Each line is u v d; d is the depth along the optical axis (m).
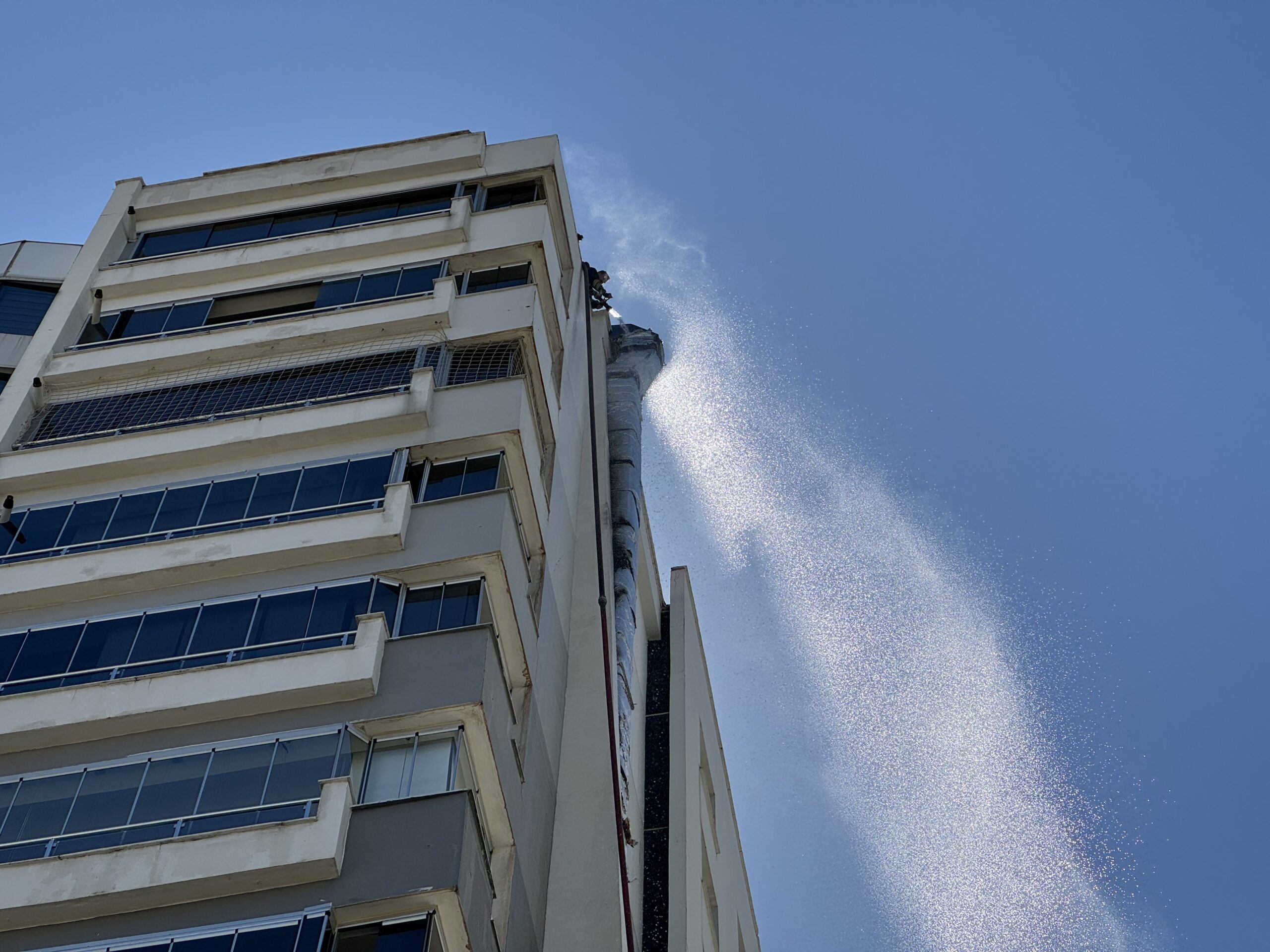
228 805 24.89
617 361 46.44
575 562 38.28
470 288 36.88
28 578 29.61
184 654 27.89
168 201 40.75
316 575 29.19
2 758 26.33
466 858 24.03
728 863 49.69
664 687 47.50
